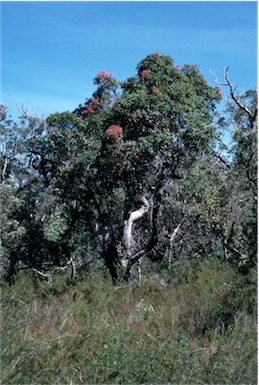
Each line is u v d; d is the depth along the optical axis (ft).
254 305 26.27
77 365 20.26
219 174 65.00
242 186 58.54
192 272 40.63
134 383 18.63
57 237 71.36
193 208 63.21
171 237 66.64
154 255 69.00
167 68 62.39
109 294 35.17
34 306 27.66
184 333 24.77
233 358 20.57
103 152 57.77
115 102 58.65
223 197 61.77
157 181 61.46
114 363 19.44
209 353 21.52
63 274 75.61
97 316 26.76
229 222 59.93
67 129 60.54
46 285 42.24
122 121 58.18
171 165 60.34
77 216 67.10
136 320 27.58
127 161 56.85
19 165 89.25
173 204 65.72
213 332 24.54
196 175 61.31
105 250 63.93
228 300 27.81
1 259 73.41
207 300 28.63
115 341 21.93
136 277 48.93
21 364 19.02
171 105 56.59
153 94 57.31
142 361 19.86
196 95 61.82
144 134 58.39
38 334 23.12
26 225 76.54
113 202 65.92
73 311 28.55
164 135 55.83
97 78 67.41
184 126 57.41
